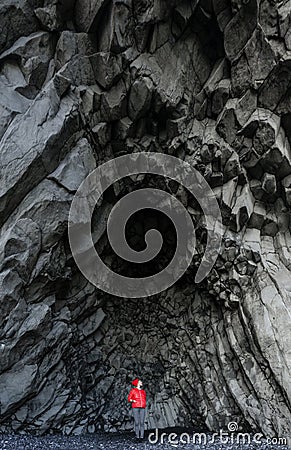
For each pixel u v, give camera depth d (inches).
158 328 402.6
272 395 293.7
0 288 279.7
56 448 261.1
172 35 333.1
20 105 305.0
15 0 309.3
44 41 321.4
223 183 341.7
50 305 318.3
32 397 303.4
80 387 347.9
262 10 307.6
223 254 339.6
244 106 325.7
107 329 394.3
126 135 343.3
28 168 295.4
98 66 327.9
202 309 374.6
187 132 346.0
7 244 286.7
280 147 321.7
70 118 317.1
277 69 310.5
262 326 305.3
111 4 314.5
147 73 324.8
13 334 285.3
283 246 342.0
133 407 306.0
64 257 326.3
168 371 387.9
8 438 278.1
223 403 331.9
